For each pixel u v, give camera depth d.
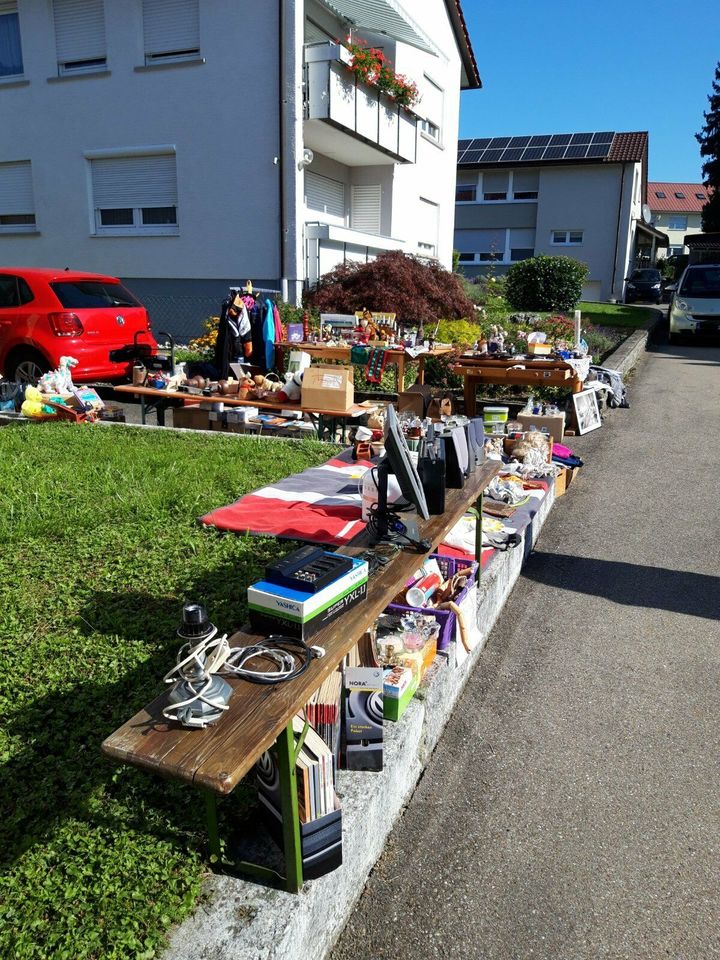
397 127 16.17
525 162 33.03
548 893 2.49
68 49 14.62
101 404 8.54
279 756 1.98
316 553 2.55
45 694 2.92
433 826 2.79
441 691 3.29
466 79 22.06
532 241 34.62
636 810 2.89
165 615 3.53
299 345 9.48
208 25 13.27
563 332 14.34
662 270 50.19
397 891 2.49
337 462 5.86
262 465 6.15
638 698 3.66
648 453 8.11
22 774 2.52
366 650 2.92
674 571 5.15
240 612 3.51
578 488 6.93
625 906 2.44
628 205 32.53
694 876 2.57
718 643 4.20
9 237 15.99
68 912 1.98
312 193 16.14
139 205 14.78
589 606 4.64
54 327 9.28
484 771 3.11
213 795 2.06
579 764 3.16
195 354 12.59
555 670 3.92
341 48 12.94
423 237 20.05
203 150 13.82
